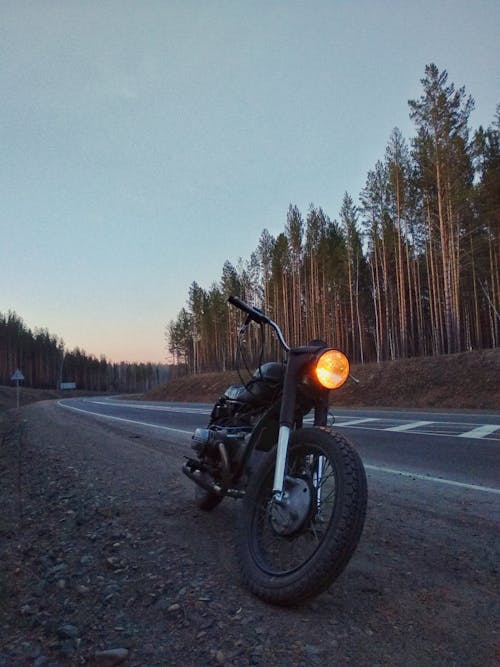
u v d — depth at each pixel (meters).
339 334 51.84
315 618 2.59
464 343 44.38
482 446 8.80
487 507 4.79
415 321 48.34
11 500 5.87
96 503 5.07
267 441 3.57
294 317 51.16
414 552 3.54
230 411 4.09
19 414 22.62
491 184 30.58
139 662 2.30
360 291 50.88
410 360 28.36
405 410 19.77
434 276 36.94
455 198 30.56
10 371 116.31
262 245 56.44
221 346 71.50
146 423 15.41
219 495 3.89
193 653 2.34
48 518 4.86
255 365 4.18
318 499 2.82
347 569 3.22
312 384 3.09
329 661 2.22
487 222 32.16
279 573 2.76
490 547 3.64
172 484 5.79
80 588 3.14
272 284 55.53
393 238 39.69
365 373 28.73
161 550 3.62
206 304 74.88
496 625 2.53
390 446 9.14
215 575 3.14
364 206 39.78
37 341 131.50
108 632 2.60
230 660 2.26
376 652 2.29
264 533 3.24
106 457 8.16
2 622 2.88
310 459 3.12
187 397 50.81
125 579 3.21
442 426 12.17
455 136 31.11
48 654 2.49
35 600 3.11
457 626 2.52
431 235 35.56
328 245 48.09
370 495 5.30
